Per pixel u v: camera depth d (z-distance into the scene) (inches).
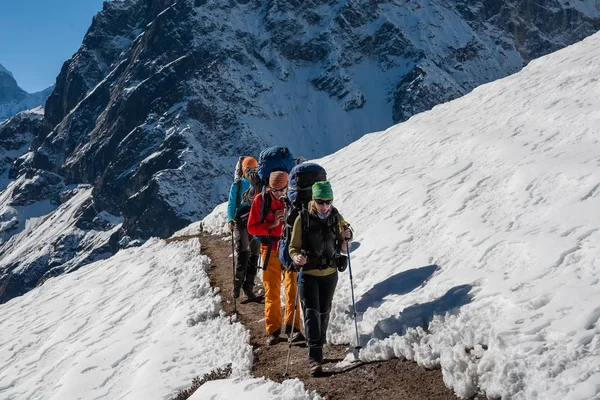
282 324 333.4
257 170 378.3
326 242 260.8
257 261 399.2
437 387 218.7
